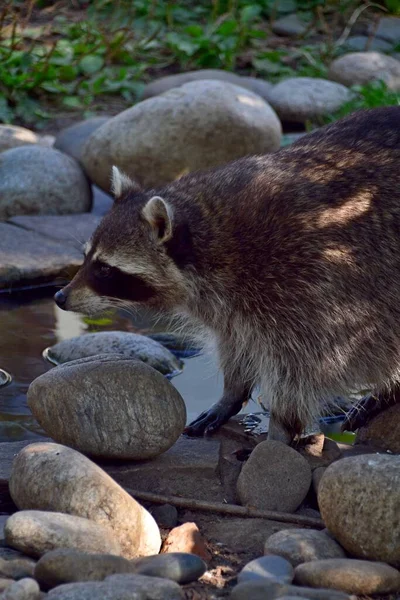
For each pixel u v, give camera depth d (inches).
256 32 570.6
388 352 201.9
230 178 209.9
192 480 191.8
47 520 150.6
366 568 147.2
